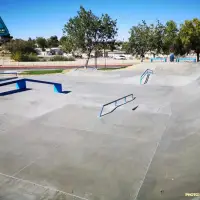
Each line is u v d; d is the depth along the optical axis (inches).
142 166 249.4
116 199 199.5
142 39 1384.1
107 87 689.6
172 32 1472.7
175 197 199.0
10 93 626.5
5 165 257.3
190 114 405.7
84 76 928.3
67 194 207.8
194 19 1424.7
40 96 583.5
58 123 385.7
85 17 1115.3
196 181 219.6
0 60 2041.1
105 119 400.2
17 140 321.4
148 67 1044.5
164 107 460.1
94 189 213.6
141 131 343.9
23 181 228.2
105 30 1144.2
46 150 291.0
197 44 1453.0
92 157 271.4
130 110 446.9
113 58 2230.6
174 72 899.4
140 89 649.6
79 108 468.4
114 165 253.1
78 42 1152.8
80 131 349.7
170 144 297.6
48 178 232.4
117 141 312.5
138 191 208.8
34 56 2031.3
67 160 265.9
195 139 306.7
